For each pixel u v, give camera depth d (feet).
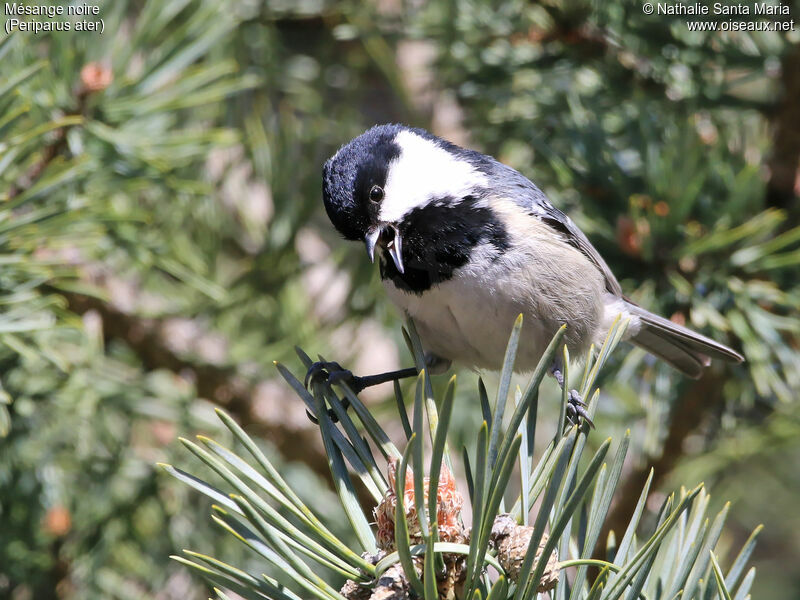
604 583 12.06
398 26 30.78
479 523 11.17
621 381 23.77
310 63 32.04
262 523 12.08
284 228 28.99
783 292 22.45
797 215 24.11
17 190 20.84
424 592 11.33
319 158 31.71
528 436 14.43
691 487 26.13
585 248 22.35
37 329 19.15
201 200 28.12
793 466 31.63
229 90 23.35
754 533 13.47
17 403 23.20
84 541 25.38
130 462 25.85
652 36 24.75
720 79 25.12
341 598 11.87
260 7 30.19
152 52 23.91
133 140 22.04
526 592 11.47
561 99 26.89
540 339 21.54
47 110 21.33
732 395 25.41
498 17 27.55
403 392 28.09
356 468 13.67
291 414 27.76
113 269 26.03
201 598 26.00
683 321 23.17
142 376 26.68
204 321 27.84
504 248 20.49
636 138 24.67
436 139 22.34
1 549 24.16
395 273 21.16
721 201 23.40
